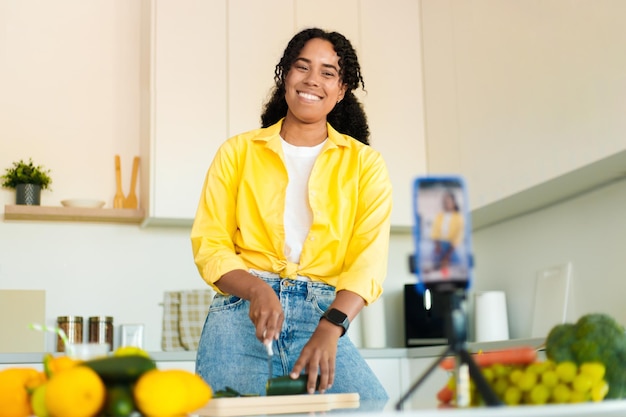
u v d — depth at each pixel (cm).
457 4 366
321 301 179
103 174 379
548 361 113
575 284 327
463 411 84
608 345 113
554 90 297
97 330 354
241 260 178
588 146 278
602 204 313
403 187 385
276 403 130
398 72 393
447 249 103
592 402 101
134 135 386
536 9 307
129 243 376
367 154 189
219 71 365
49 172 371
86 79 384
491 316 360
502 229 379
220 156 187
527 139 313
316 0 383
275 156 186
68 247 369
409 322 380
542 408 87
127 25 393
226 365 172
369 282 171
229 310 175
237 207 185
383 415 82
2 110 372
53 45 383
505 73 327
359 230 184
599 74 273
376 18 393
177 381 94
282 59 193
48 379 101
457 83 365
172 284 378
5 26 379
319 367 157
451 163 369
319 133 189
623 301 301
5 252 362
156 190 352
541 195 327
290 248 182
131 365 95
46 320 362
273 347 174
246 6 372
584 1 280
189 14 364
